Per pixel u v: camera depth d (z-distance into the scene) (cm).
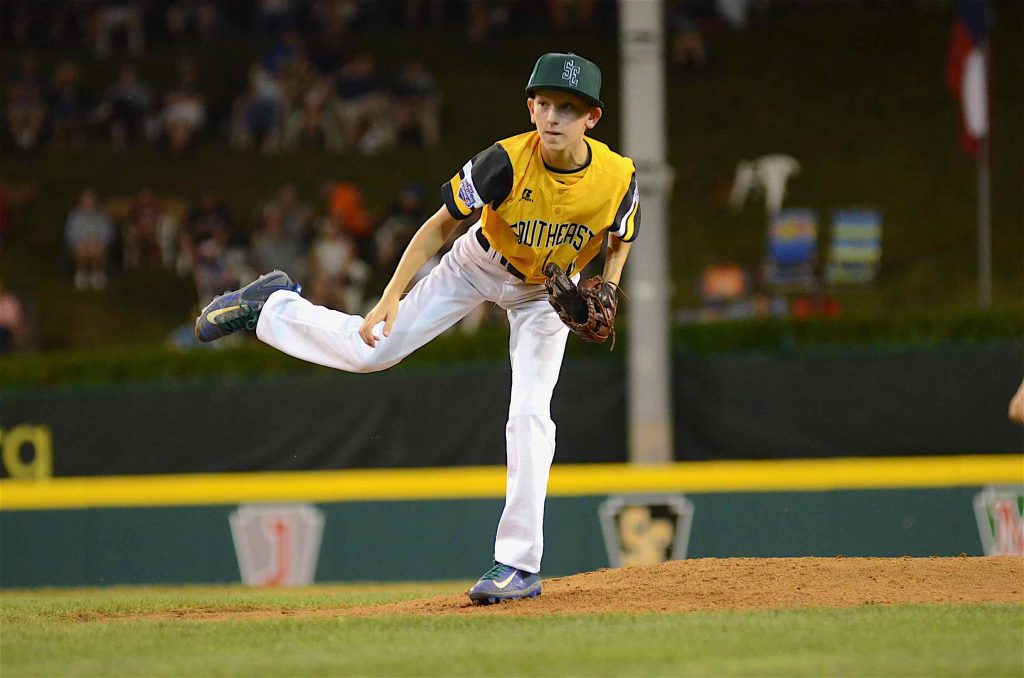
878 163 7412
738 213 7119
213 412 4109
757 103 8050
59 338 6262
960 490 3700
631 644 1470
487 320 5059
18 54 8656
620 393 3931
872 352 3875
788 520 3719
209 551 3959
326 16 8212
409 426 4009
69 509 4016
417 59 8544
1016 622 1611
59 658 1438
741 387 3916
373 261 5969
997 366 3825
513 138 1773
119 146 7731
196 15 8744
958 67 5116
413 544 3862
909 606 1778
